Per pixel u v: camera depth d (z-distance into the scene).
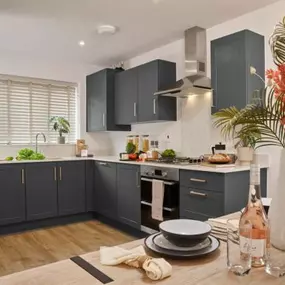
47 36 3.64
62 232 3.76
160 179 3.20
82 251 3.10
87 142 5.02
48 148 4.61
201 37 3.43
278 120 1.01
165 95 3.74
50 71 4.65
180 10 2.96
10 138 4.36
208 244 0.96
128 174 3.66
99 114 4.67
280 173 0.96
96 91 4.73
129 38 3.76
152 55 4.30
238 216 1.35
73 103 4.93
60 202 4.07
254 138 1.30
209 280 0.77
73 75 4.88
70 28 3.38
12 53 4.29
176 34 3.64
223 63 2.99
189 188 2.86
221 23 3.31
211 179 2.65
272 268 0.83
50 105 4.70
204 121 3.56
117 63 4.95
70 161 4.16
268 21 2.91
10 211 3.70
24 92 4.47
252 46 2.83
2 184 3.64
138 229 3.53
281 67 0.91
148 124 4.39
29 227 3.88
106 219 4.18
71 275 0.80
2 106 4.29
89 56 4.54
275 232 0.95
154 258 0.86
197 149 3.64
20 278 0.78
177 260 0.89
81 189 4.26
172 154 3.67
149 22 3.25
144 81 3.94
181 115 3.87
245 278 0.78
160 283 0.75
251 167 0.95
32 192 3.85
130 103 4.23
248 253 0.83
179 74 3.88
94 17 3.09
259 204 0.93
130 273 0.80
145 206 3.40
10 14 2.98
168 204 3.08
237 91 2.86
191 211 2.84
